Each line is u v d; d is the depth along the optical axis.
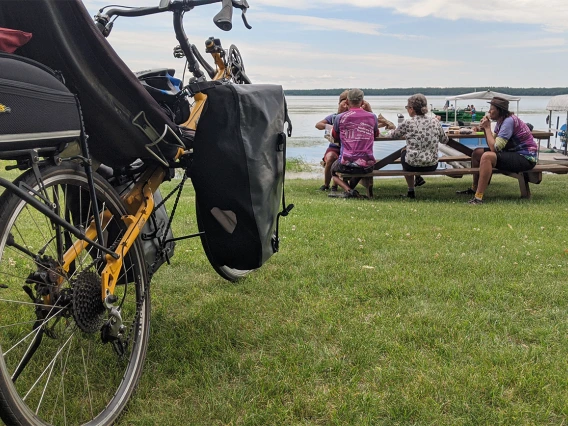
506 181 11.27
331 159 9.62
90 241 1.97
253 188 2.48
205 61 2.96
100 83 1.95
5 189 1.78
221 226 2.56
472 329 2.99
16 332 2.84
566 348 2.78
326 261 4.26
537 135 9.64
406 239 5.12
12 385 1.71
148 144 2.22
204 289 3.69
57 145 1.80
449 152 11.81
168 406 2.29
